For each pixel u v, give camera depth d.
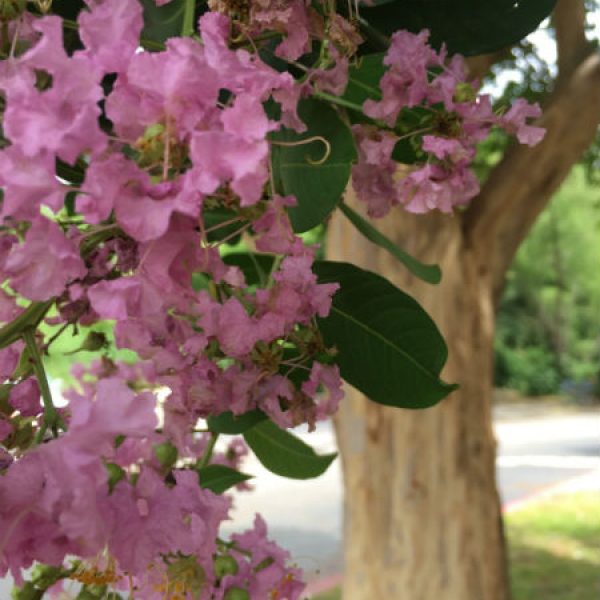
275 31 0.22
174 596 0.21
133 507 0.17
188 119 0.16
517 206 1.19
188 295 0.17
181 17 0.26
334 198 0.23
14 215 0.15
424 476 1.28
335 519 2.69
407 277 1.21
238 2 0.21
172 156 0.16
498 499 1.30
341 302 0.27
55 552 0.16
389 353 0.27
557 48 1.00
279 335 0.22
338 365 0.27
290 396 0.23
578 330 7.16
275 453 0.33
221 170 0.15
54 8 0.26
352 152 0.23
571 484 3.27
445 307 1.23
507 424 5.24
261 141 0.15
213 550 0.19
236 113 0.15
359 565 1.31
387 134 0.24
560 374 7.03
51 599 0.22
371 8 0.27
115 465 0.17
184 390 0.22
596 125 1.07
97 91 0.15
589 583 2.06
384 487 1.29
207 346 0.22
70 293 0.19
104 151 0.16
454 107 0.23
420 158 0.25
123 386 0.16
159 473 0.22
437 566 1.28
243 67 0.16
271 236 0.20
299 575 0.27
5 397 0.21
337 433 1.32
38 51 0.15
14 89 0.15
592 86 1.02
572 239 6.90
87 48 0.16
